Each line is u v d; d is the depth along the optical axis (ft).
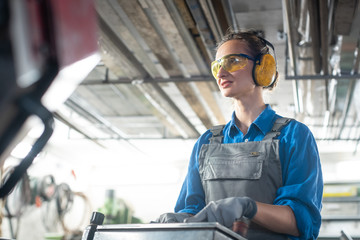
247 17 16.02
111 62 16.02
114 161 33.99
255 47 4.99
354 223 22.57
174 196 32.60
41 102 1.64
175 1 12.91
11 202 21.49
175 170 33.14
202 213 3.50
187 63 16.33
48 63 1.56
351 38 13.99
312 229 4.27
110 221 27.78
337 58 15.35
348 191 23.61
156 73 17.20
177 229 3.04
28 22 1.49
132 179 33.55
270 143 4.64
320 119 22.00
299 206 4.20
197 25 13.83
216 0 13.05
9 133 1.60
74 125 21.74
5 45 1.43
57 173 30.48
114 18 13.65
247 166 4.58
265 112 4.96
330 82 16.63
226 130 5.20
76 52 1.67
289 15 12.32
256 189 4.47
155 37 14.60
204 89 17.88
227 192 4.58
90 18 1.79
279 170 4.54
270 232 4.30
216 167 4.73
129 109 22.93
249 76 4.94
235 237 3.07
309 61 16.08
